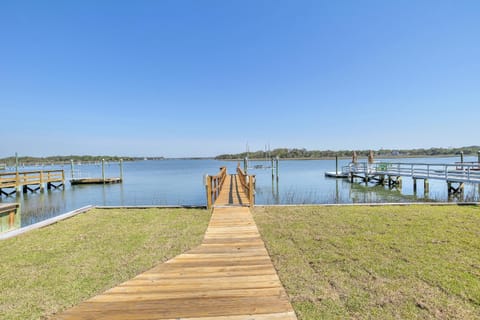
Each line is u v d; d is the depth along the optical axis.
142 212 7.05
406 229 5.04
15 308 2.60
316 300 2.65
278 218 6.11
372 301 2.63
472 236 4.57
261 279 3.07
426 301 2.61
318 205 7.68
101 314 2.41
